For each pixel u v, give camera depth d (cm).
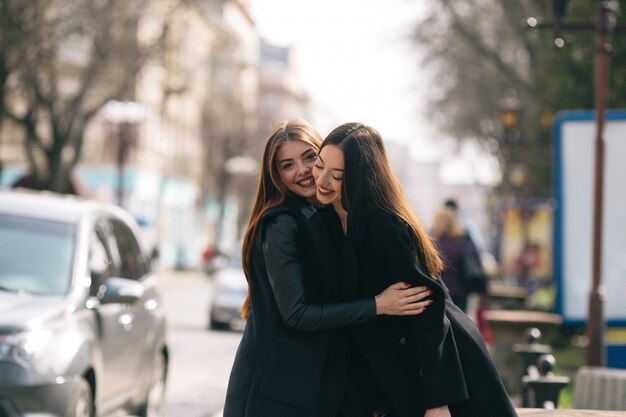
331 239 501
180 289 5222
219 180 8169
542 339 1534
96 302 980
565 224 1540
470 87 4688
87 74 4050
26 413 850
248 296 536
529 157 3697
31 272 960
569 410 592
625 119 1526
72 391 883
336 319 482
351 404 501
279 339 493
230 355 2067
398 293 482
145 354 1120
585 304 1540
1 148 6284
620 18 2147
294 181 534
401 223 487
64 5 3806
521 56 4294
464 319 502
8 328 866
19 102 5456
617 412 583
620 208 1530
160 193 7588
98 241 1051
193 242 8688
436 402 481
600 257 1363
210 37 4700
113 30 3959
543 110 2702
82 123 4228
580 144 1537
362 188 489
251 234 514
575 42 2409
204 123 8206
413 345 496
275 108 13525
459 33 4144
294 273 489
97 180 6812
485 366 495
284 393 488
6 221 1005
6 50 3734
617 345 1516
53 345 880
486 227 7219
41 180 4234
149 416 1172
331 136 497
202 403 1432
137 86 4316
